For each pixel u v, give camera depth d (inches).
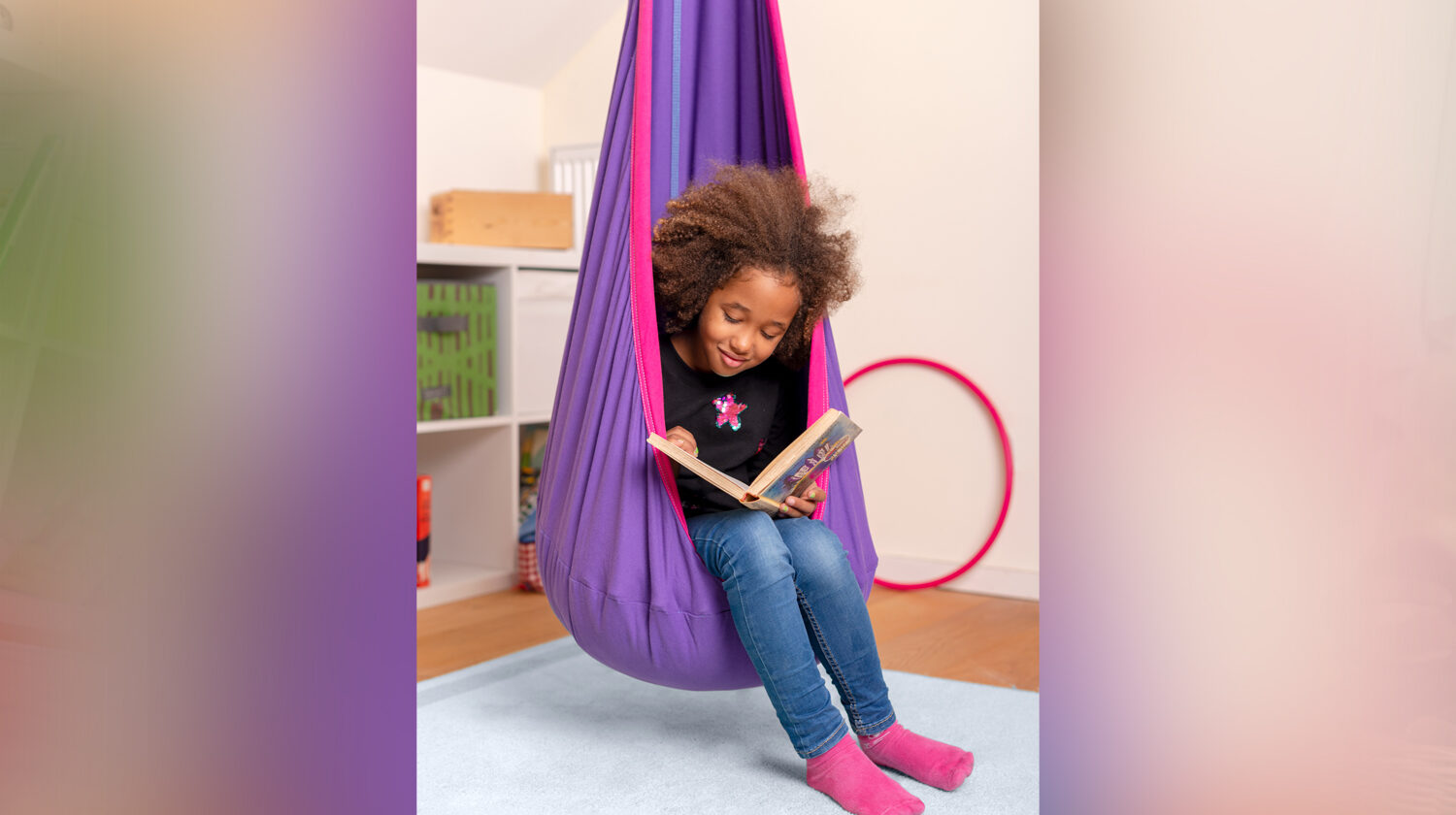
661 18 58.9
